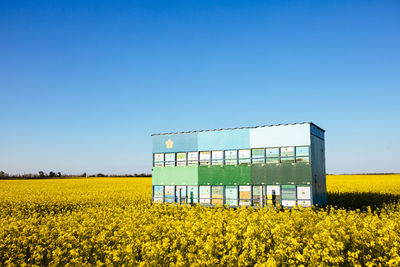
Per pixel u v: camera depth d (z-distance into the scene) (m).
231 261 10.33
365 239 11.68
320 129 22.64
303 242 11.98
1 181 78.19
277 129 20.64
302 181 19.48
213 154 22.47
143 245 11.58
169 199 23.58
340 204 26.05
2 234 13.85
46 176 118.31
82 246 12.59
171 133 24.17
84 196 35.03
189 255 10.34
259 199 20.50
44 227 15.38
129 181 74.31
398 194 34.19
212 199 22.05
